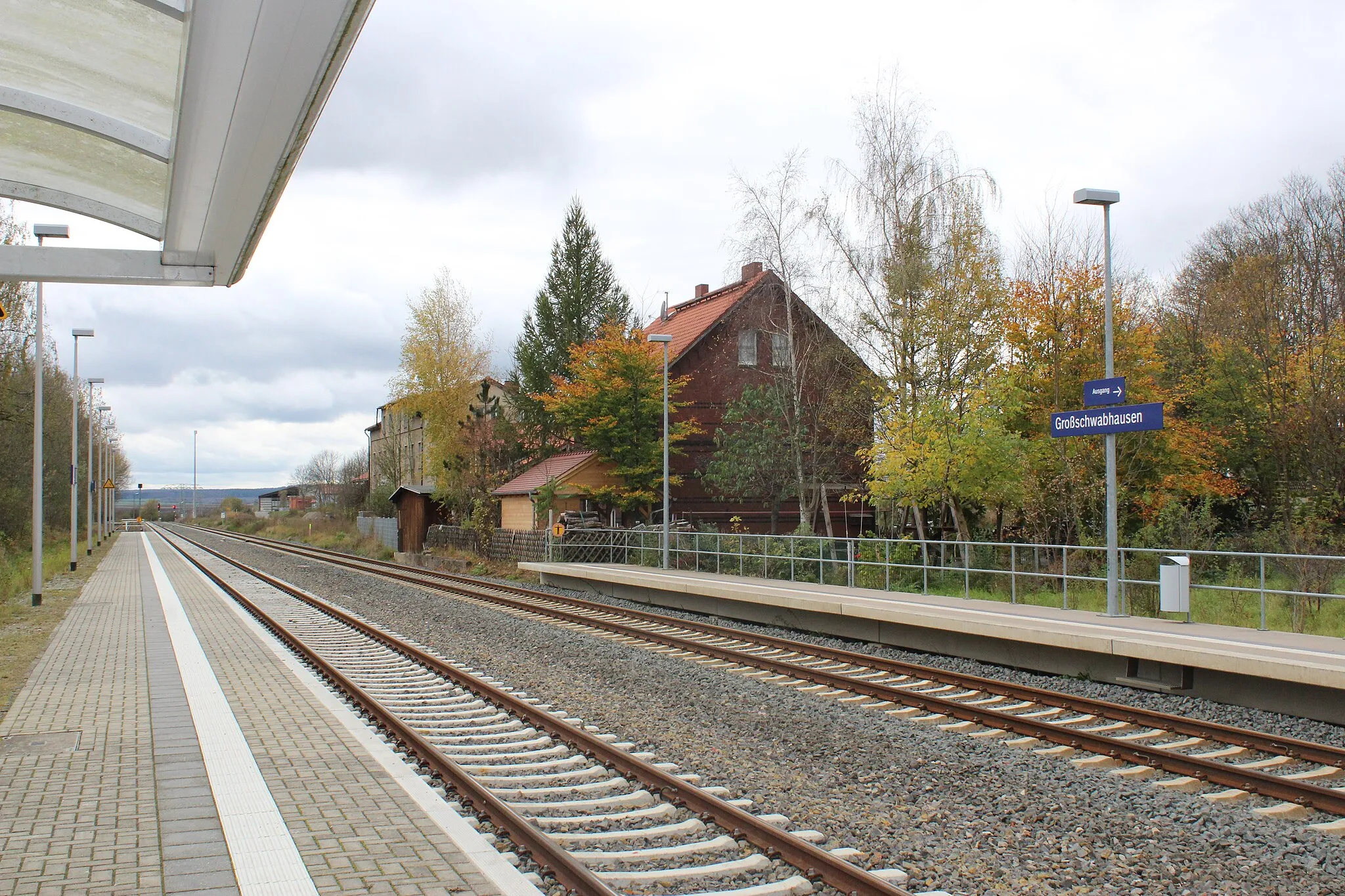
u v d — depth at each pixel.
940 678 12.42
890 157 24.78
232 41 4.87
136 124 7.44
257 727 8.88
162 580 29.38
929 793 7.51
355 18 4.63
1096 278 24.28
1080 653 12.94
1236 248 36.81
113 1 5.90
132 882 5.05
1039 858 6.11
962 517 22.62
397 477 58.97
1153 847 6.30
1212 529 21.38
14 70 6.95
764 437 29.58
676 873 5.63
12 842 5.69
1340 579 17.58
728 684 11.98
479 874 5.20
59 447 47.94
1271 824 6.80
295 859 5.41
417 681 12.52
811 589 19.50
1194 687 11.69
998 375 22.88
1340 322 27.53
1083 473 23.45
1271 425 27.73
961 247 23.77
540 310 46.94
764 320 30.84
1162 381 30.06
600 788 7.51
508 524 38.56
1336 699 10.21
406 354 46.66
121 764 7.49
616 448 33.16
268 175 6.89
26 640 15.47
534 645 15.59
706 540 25.70
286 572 34.19
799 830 6.48
